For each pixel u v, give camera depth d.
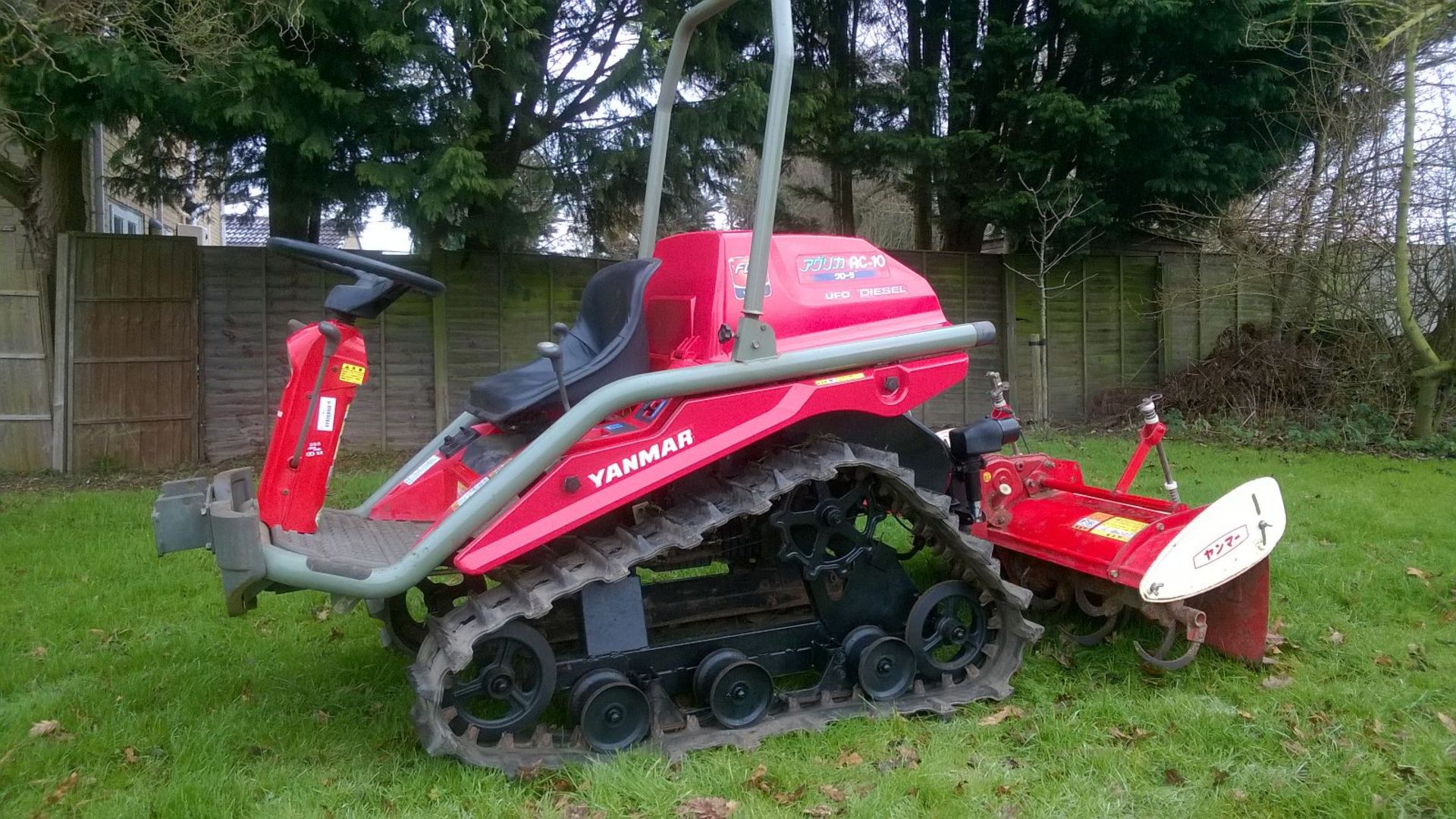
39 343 8.19
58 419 8.05
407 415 9.08
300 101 6.93
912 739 3.23
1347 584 4.72
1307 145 10.51
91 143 9.97
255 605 3.07
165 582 4.95
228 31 6.45
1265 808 2.81
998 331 11.43
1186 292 11.37
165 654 4.04
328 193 7.85
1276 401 10.57
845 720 3.35
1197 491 7.05
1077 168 10.50
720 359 3.24
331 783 2.99
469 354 9.20
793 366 3.22
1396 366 9.93
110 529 6.02
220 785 2.92
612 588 3.22
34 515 6.32
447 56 7.18
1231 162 9.96
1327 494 6.89
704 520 3.13
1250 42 9.23
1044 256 10.70
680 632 3.51
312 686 3.72
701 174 8.92
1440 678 3.64
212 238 19.14
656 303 3.68
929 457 3.70
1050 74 10.38
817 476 3.17
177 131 7.65
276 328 8.64
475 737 3.02
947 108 10.12
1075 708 3.45
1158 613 3.61
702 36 7.76
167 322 8.33
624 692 3.13
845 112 9.79
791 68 3.07
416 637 4.01
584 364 3.39
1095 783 2.94
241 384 8.58
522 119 7.87
